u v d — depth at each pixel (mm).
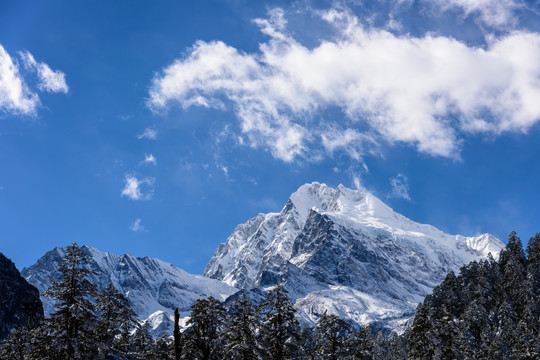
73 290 43406
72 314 42250
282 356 55531
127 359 50688
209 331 53469
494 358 107000
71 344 41969
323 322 68125
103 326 51281
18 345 56406
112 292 55531
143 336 69438
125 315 54812
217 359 52938
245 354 54500
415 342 65000
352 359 68375
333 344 66875
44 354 41969
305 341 77125
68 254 44312
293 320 56188
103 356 44094
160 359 65125
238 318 55969
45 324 43062
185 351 53094
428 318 65375
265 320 56188
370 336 73625
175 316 19641
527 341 106250
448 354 63250
